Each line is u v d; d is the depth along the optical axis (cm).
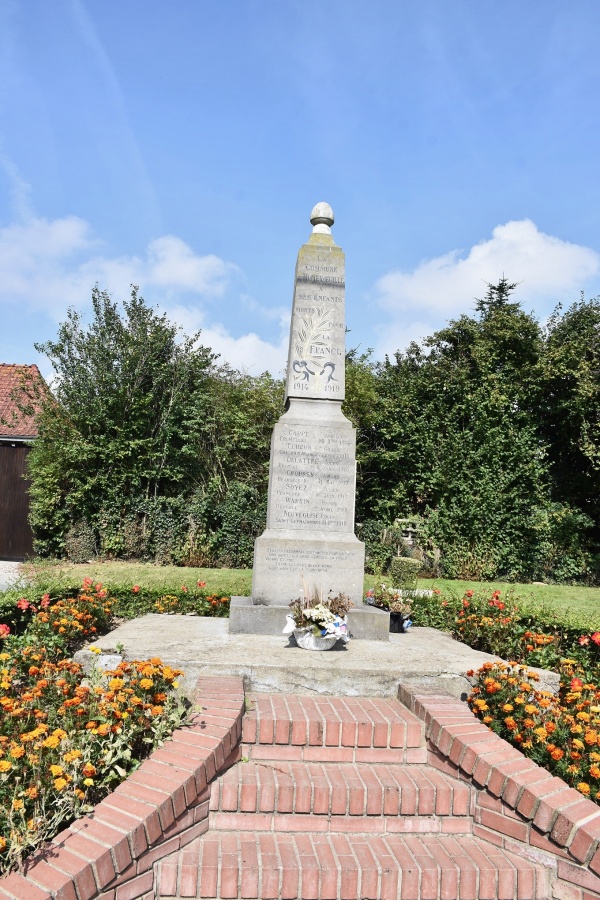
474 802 397
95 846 308
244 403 2230
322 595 675
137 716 400
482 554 1827
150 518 1825
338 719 441
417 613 810
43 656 521
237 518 1831
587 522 1933
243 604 653
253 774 405
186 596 852
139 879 323
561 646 721
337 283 742
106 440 1848
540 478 1973
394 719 448
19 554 2000
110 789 365
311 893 343
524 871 355
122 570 1493
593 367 1955
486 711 457
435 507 1955
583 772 390
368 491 2081
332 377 727
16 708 390
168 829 344
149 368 1958
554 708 445
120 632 626
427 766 438
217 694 459
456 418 1959
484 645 702
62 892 281
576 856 341
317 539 684
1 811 311
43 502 1812
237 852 356
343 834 387
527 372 1956
